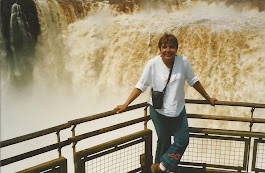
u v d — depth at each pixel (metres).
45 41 13.70
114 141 2.62
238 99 11.34
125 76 13.38
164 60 2.33
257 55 11.37
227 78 11.59
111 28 13.77
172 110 2.40
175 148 2.52
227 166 2.90
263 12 14.16
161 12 15.54
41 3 13.39
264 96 10.98
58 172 2.38
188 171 2.98
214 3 16.03
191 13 15.27
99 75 13.97
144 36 12.99
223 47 11.85
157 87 2.41
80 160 2.44
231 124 10.95
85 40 13.71
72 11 14.15
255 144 2.77
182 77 2.38
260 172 2.84
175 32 12.79
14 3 12.84
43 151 2.26
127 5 15.07
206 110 11.58
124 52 13.27
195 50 12.23
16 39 13.23
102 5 14.95
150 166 2.95
